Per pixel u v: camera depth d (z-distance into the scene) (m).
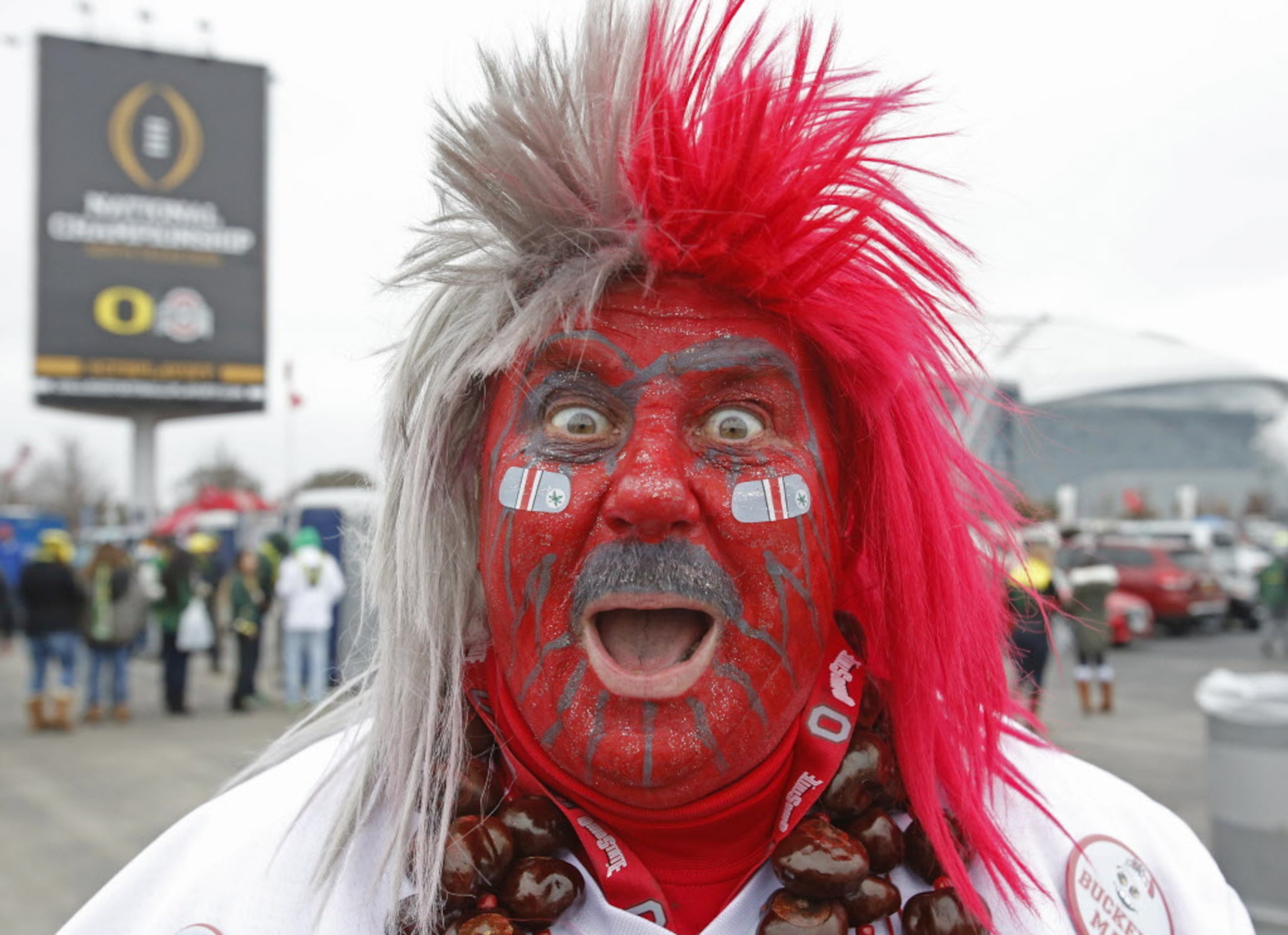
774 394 0.98
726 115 0.95
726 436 0.97
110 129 18.94
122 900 1.00
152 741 6.12
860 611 1.15
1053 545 4.45
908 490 1.06
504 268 1.00
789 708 0.96
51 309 18.70
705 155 0.95
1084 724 6.14
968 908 1.00
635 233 0.94
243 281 19.75
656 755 0.90
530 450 0.96
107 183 18.94
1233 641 11.55
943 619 1.06
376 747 1.02
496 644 1.00
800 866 0.94
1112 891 1.08
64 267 18.77
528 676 0.94
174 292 19.31
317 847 1.00
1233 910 1.11
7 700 8.23
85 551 13.95
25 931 3.14
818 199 0.96
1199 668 9.16
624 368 0.95
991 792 1.10
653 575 0.90
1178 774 4.85
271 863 0.99
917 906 1.00
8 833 4.16
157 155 19.17
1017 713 1.24
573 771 0.94
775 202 0.93
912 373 1.05
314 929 0.95
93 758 5.63
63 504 40.00
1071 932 1.04
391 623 1.03
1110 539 12.88
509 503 0.95
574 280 0.94
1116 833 1.13
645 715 0.91
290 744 1.14
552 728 0.93
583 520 0.93
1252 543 16.05
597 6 0.98
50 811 4.51
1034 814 1.12
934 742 1.08
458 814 1.01
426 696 1.02
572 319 0.94
